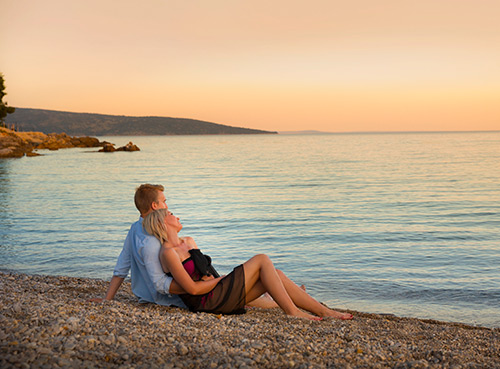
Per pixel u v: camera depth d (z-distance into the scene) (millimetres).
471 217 16109
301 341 3297
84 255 10172
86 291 5754
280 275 4430
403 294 7457
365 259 9977
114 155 72562
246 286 4133
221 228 14055
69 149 90688
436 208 18484
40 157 63875
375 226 14383
